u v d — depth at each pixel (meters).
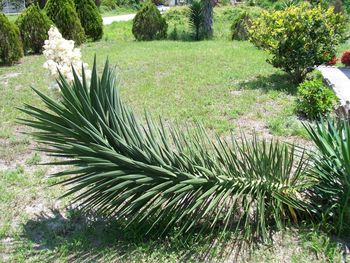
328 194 3.48
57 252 3.46
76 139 3.29
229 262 3.23
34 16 13.62
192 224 3.28
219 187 3.34
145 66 10.86
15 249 3.54
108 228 3.69
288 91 8.24
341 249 3.27
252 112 7.00
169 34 17.84
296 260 3.19
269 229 3.52
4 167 5.22
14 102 7.96
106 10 34.84
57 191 4.50
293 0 14.38
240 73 9.88
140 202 3.27
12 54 11.79
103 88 3.39
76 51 4.21
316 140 3.60
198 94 8.12
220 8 23.66
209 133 6.07
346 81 9.10
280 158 3.48
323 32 8.52
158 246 3.40
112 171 3.18
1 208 4.21
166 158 3.34
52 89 4.11
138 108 7.27
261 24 9.26
